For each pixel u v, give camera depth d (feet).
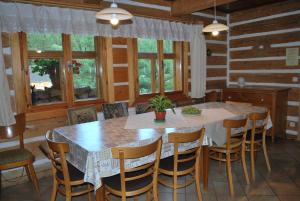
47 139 7.06
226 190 9.29
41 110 10.83
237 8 16.35
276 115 14.42
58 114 11.23
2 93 9.31
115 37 12.73
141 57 14.17
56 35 11.20
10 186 10.00
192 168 7.88
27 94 10.49
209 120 9.31
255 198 8.71
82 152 6.64
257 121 10.68
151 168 7.47
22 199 9.01
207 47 16.89
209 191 9.23
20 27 9.73
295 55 14.55
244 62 17.16
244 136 9.45
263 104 14.60
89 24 11.52
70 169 7.56
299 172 10.61
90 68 12.50
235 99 16.02
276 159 12.01
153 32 13.82
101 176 6.40
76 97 12.13
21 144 9.73
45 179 10.55
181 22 15.21
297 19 14.30
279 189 9.26
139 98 14.05
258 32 16.17
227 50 18.04
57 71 11.48
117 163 6.70
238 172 10.76
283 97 14.80
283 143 14.30
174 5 14.29
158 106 9.15
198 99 16.07
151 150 6.36
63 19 10.78
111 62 12.72
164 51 15.31
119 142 7.02
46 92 11.22
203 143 8.68
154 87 15.03
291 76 14.88
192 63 15.72
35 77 10.85
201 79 15.98
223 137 9.43
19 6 9.70
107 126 8.85
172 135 7.11
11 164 8.54
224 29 9.95
